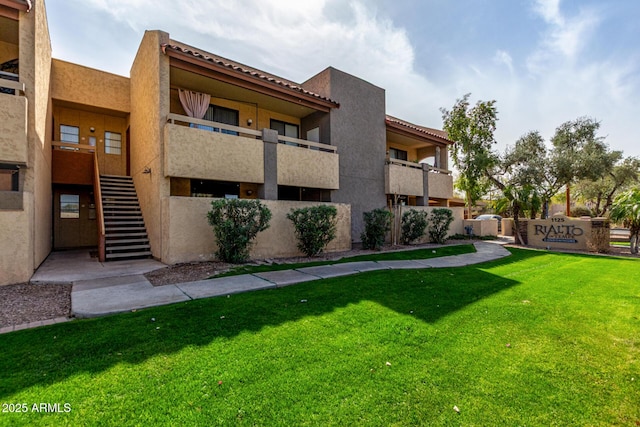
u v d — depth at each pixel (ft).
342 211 44.55
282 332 14.78
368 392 10.11
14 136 24.76
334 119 47.93
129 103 48.19
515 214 56.85
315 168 43.45
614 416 9.12
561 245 51.11
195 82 37.93
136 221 39.70
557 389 10.45
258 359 12.13
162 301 19.26
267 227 33.40
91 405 9.22
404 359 12.34
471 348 13.38
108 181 44.86
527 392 10.25
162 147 32.40
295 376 10.98
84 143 47.78
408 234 52.49
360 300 20.08
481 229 69.67
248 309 17.95
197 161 32.89
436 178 64.54
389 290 22.58
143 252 35.78
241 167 35.99
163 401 9.47
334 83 48.16
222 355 12.39
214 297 20.35
